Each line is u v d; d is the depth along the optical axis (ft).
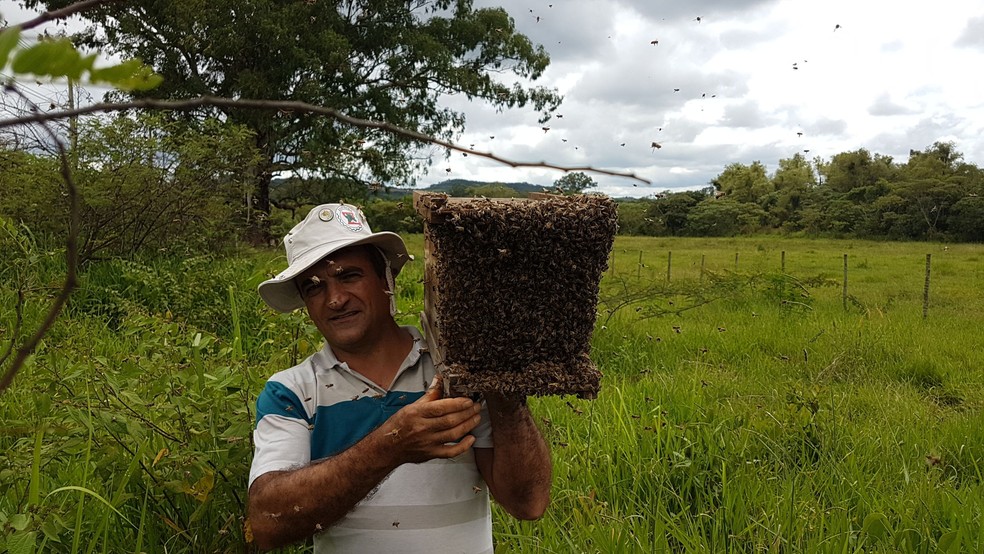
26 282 13.91
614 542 11.52
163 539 10.14
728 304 40.78
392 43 71.77
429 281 7.89
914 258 95.81
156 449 10.77
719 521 12.46
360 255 7.75
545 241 6.51
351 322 7.65
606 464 14.96
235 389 10.66
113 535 9.96
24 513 7.81
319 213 7.79
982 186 181.88
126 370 10.62
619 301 34.40
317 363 7.95
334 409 7.67
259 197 63.98
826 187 234.38
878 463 15.81
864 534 12.39
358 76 71.77
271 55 64.49
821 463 15.15
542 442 7.63
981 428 18.03
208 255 35.17
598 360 26.35
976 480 15.83
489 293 6.61
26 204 31.14
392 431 6.30
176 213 36.96
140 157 34.78
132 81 1.99
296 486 6.71
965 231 170.81
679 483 14.90
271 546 7.18
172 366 11.22
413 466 7.52
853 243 154.71
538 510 7.78
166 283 28.73
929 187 181.27
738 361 26.84
